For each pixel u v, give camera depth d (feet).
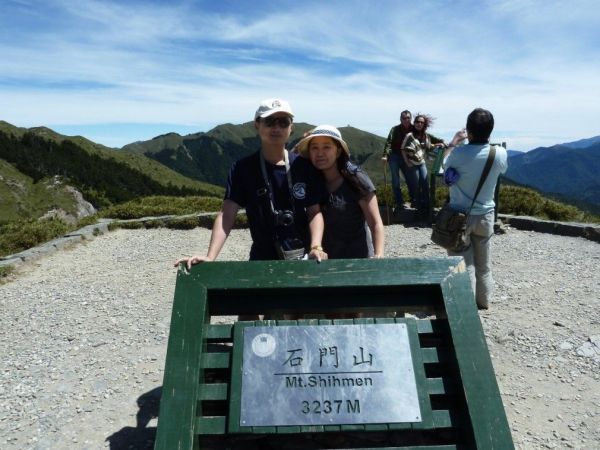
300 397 8.05
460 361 8.20
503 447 7.52
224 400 8.21
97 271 25.62
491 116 15.25
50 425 11.66
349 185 11.22
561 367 13.88
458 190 15.80
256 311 9.24
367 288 9.12
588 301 18.57
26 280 24.23
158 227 36.52
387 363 8.38
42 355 15.56
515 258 25.17
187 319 8.63
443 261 9.34
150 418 11.84
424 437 9.73
